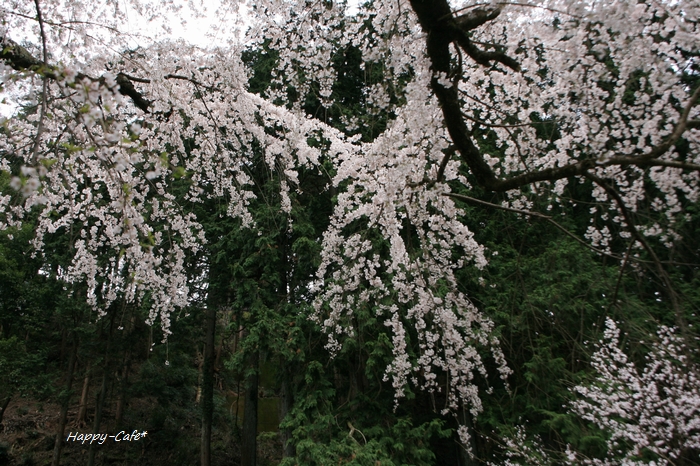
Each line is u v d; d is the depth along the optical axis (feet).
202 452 32.73
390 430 21.15
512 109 15.34
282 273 28.71
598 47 10.12
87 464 34.55
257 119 19.35
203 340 39.65
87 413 40.60
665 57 13.14
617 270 19.83
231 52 15.78
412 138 11.60
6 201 12.45
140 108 15.21
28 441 37.35
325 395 22.29
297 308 24.76
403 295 16.25
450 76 9.80
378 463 16.85
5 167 12.36
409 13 11.32
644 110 15.67
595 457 16.71
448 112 9.85
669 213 14.78
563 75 13.46
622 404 15.60
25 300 30.27
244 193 17.65
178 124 15.88
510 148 15.64
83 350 31.94
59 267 28.50
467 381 17.22
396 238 13.44
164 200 16.20
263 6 14.14
